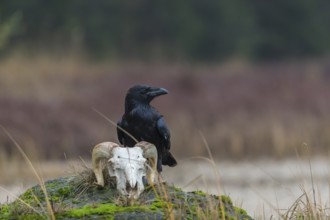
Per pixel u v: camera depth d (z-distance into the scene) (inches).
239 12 2778.1
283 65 2283.5
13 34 2070.6
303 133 1317.7
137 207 410.0
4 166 1036.5
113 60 2359.7
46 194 415.2
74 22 2277.3
